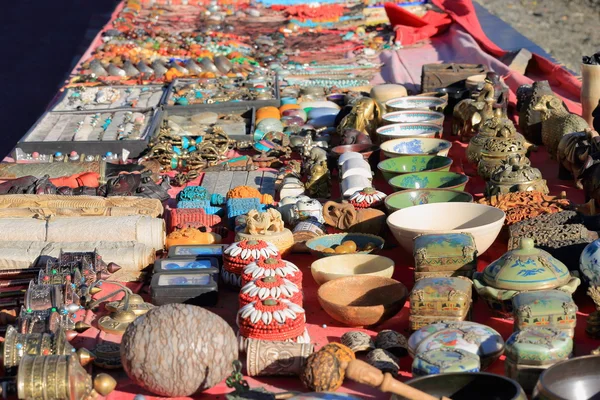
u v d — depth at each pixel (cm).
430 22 1558
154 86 1237
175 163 928
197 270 623
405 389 407
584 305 579
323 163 831
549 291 517
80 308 588
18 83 1636
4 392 463
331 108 1093
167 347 468
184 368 467
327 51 1497
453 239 589
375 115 999
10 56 1833
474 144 842
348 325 567
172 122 1045
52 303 560
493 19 1617
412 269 661
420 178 778
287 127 1027
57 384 452
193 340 470
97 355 520
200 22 1691
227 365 480
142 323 476
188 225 738
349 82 1281
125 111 1095
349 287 584
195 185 892
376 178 885
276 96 1145
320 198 826
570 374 445
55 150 974
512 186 720
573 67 1672
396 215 664
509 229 641
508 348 472
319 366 470
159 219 699
